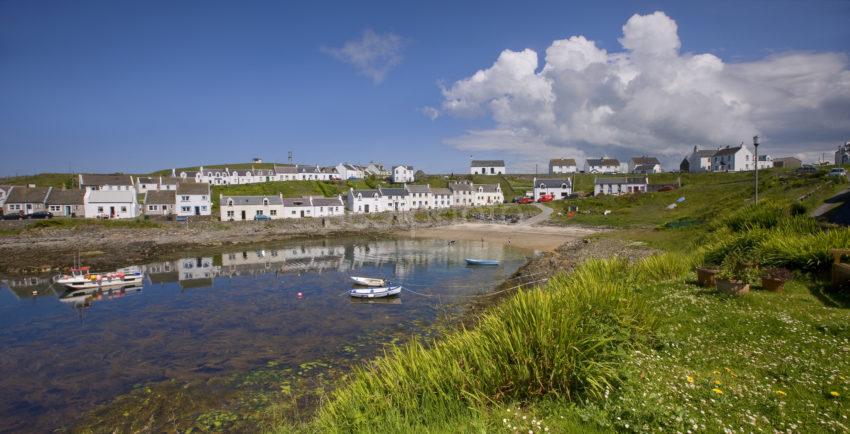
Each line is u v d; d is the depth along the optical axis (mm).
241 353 20922
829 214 32281
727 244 21516
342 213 103812
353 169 184250
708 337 11156
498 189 129625
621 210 90312
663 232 53531
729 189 85875
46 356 21094
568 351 8984
